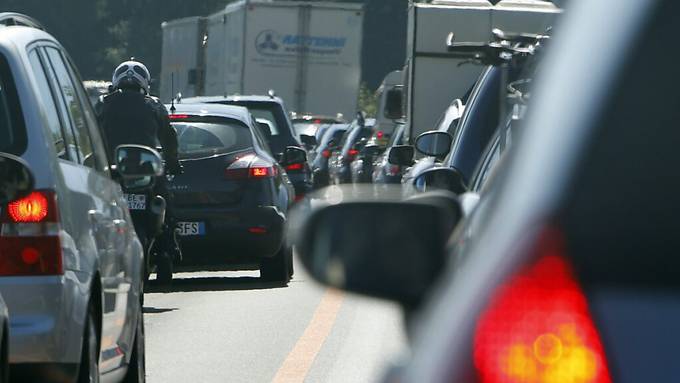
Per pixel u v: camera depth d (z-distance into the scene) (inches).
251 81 4274.1
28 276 705.0
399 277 317.7
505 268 266.1
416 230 321.7
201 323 1380.4
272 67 4288.9
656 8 278.5
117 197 907.4
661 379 249.6
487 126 1339.8
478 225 335.6
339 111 4311.0
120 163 948.6
